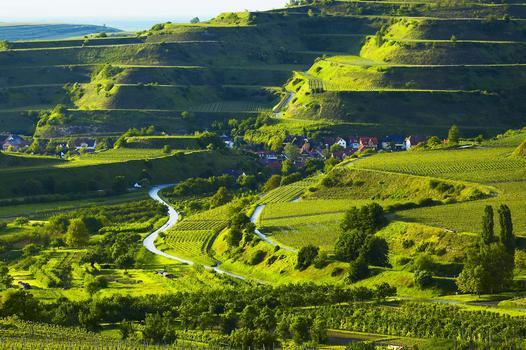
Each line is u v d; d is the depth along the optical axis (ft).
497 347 634.43
